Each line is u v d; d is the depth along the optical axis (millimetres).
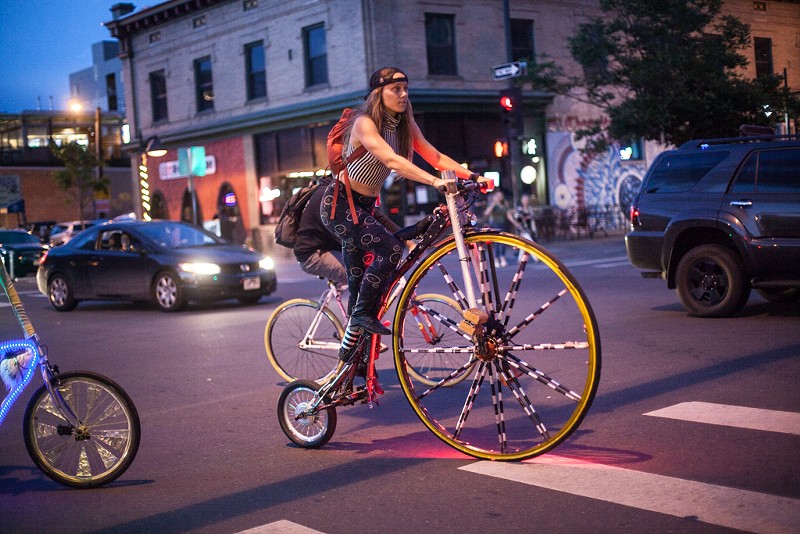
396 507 4129
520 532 3707
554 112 32375
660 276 10234
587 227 30969
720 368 6898
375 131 4574
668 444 4891
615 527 3689
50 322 13680
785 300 10672
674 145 24266
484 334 4605
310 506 4227
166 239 14984
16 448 5762
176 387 7668
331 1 29859
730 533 3551
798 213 9039
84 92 90625
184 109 36688
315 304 7090
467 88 30078
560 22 32094
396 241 4801
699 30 23406
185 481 4781
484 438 5262
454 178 4461
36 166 62906
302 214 6648
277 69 32250
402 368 4895
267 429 5918
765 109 23062
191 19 35875
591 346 4277
